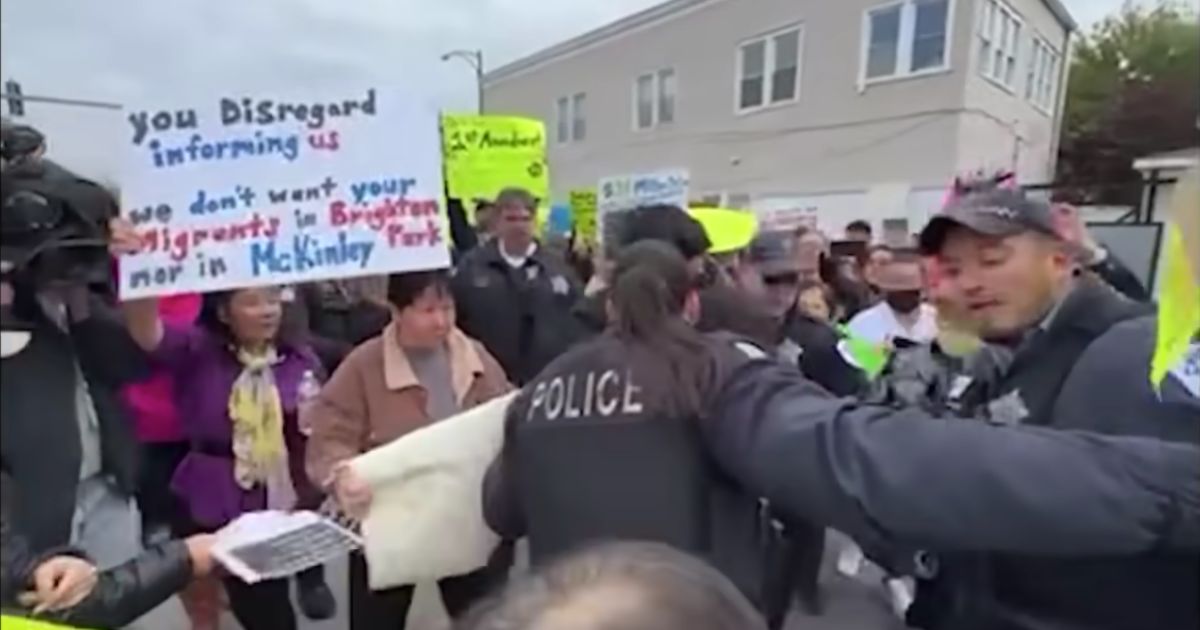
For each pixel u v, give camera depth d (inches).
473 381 103.7
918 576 57.1
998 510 42.6
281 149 89.7
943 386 60.1
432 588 104.7
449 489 80.6
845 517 47.9
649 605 26.9
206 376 108.3
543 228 222.8
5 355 83.0
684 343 63.6
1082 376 49.2
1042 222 53.4
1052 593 49.4
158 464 108.4
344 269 92.9
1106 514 41.0
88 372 91.0
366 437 100.1
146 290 87.0
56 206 83.0
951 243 55.9
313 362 116.4
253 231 89.3
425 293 98.6
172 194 86.8
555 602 27.4
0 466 79.7
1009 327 54.3
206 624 110.2
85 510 88.6
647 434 62.6
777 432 53.4
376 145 93.0
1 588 63.2
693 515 61.7
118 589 66.1
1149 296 73.7
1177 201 41.4
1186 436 45.4
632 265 69.0
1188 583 46.2
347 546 74.0
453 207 203.3
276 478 109.7
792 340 103.3
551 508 66.1
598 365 65.7
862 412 50.5
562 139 343.0
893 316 101.3
